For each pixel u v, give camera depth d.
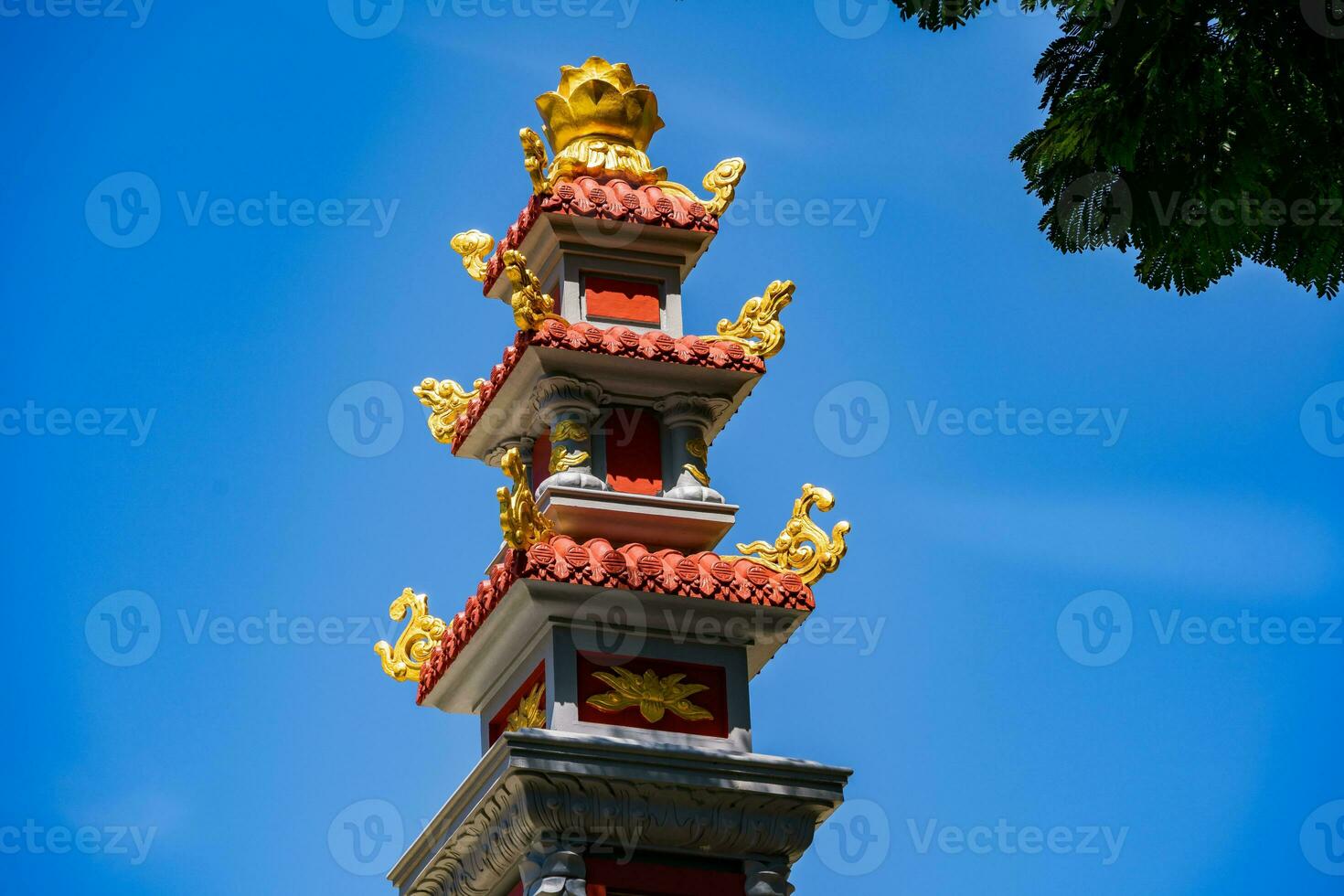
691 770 17.69
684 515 18.95
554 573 17.94
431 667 19.61
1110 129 15.19
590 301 19.88
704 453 19.47
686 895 17.81
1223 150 15.17
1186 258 15.72
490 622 18.48
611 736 17.81
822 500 19.09
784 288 19.80
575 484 18.78
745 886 17.97
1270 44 14.94
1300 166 15.28
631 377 19.28
